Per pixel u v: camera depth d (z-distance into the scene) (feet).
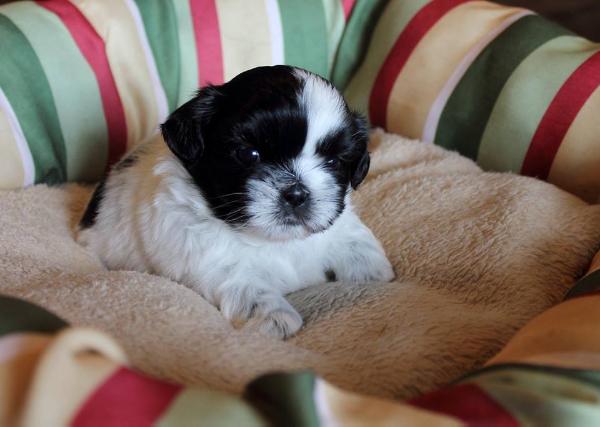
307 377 1.00
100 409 0.96
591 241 1.56
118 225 1.60
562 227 1.57
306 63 2.07
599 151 1.70
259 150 1.37
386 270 1.60
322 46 2.08
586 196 1.74
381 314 1.43
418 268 1.59
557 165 1.75
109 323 1.30
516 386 1.04
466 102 1.87
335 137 1.41
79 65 1.82
